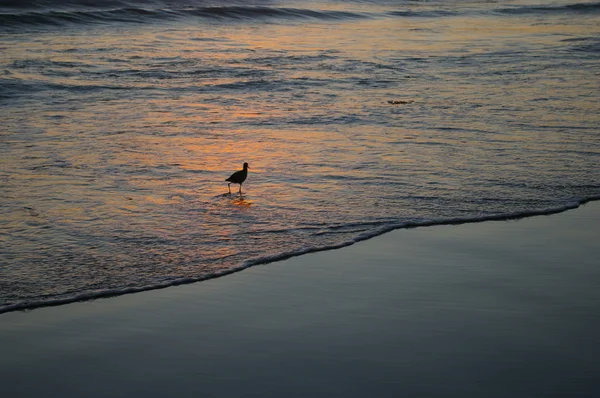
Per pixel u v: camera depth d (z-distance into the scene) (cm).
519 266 789
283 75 1977
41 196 999
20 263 782
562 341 629
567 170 1145
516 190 1046
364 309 686
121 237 861
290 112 1552
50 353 602
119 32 2714
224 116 1509
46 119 1448
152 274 761
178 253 816
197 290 725
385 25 3384
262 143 1298
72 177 1087
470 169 1145
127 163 1164
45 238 853
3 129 1357
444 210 962
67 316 668
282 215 941
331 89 1811
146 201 991
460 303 699
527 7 4388
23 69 1922
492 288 734
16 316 666
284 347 615
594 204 1003
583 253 829
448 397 546
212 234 874
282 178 1098
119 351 607
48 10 3209
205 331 642
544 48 2625
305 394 548
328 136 1351
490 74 2058
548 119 1491
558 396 549
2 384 556
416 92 1783
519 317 671
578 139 1333
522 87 1853
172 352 606
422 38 2911
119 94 1703
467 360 597
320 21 3444
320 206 976
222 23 3155
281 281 748
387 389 555
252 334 637
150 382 562
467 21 3678
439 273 769
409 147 1273
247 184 1066
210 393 549
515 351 611
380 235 877
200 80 1888
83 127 1391
